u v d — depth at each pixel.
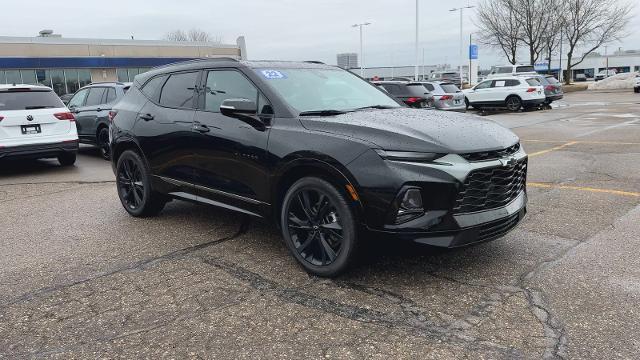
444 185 3.50
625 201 6.03
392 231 3.53
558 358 2.84
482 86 24.30
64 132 9.57
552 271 4.00
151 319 3.41
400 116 4.18
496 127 4.21
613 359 2.82
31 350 3.07
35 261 4.57
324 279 3.97
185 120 5.02
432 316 3.35
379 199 3.53
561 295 3.59
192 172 4.97
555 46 48.53
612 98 30.78
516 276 3.93
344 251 3.77
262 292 3.78
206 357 2.94
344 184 3.67
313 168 3.89
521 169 4.16
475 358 2.86
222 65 4.90
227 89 4.77
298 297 3.68
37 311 3.57
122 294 3.81
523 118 19.25
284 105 4.25
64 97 19.44
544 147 10.85
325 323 3.29
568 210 5.71
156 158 5.39
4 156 8.80
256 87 4.49
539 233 4.92
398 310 3.44
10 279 4.16
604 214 5.52
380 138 3.65
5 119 8.80
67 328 3.32
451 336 3.10
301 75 4.87
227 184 4.61
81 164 10.60
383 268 4.14
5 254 4.80
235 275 4.11
